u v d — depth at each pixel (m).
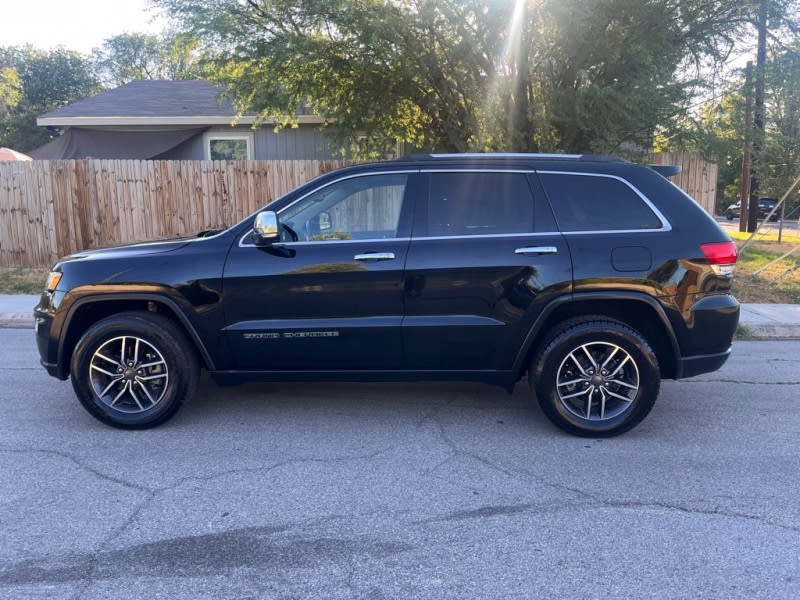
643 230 4.66
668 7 9.88
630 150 11.32
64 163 11.75
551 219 4.70
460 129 11.25
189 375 4.85
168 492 3.89
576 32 9.45
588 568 3.12
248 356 4.77
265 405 5.45
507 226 4.71
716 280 4.66
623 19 9.68
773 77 10.71
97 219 11.92
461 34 9.54
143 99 16.97
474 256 4.61
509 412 5.32
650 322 4.84
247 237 4.74
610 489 3.96
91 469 4.20
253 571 3.10
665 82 10.11
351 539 3.38
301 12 9.87
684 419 5.21
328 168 11.97
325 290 4.65
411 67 10.04
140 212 11.91
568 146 10.59
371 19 9.57
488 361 4.75
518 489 3.95
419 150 11.93
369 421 5.09
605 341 4.61
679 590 2.96
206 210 11.94
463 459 4.39
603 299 4.60
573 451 4.53
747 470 4.24
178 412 5.23
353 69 10.52
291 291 4.66
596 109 9.74
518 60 9.88
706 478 4.11
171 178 11.83
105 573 3.07
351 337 4.69
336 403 5.51
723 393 5.91
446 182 4.79
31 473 4.13
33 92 38.66
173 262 4.70
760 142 13.27
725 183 41.06
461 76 10.26
